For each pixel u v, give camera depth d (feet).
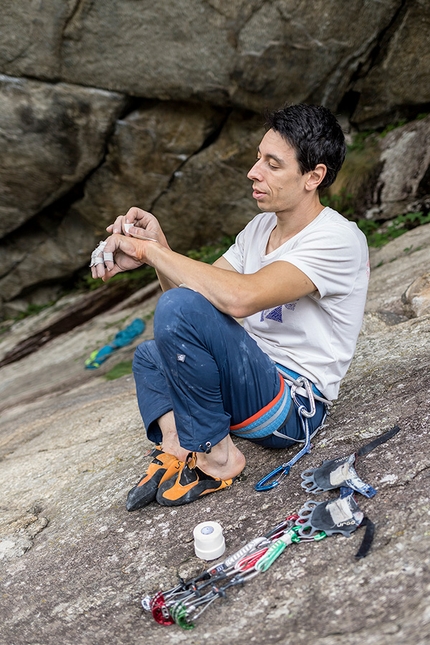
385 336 10.50
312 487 6.73
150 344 7.78
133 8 20.39
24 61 21.94
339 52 21.35
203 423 6.81
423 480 6.15
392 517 5.89
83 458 10.41
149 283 27.76
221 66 21.50
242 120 23.84
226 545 6.62
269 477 7.29
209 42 20.95
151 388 7.78
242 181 25.22
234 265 8.16
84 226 28.48
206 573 6.09
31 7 20.48
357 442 7.36
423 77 21.90
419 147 21.56
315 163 6.68
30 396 19.27
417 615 4.75
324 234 6.71
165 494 7.54
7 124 23.57
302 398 7.43
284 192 6.83
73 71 22.29
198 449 6.88
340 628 4.99
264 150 6.79
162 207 26.76
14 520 8.94
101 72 22.24
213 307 6.56
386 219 21.91
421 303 11.85
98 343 22.49
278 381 7.15
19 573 7.68
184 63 21.63
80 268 30.14
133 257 7.20
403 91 22.43
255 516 6.86
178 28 20.72
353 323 7.30
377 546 5.65
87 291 30.14
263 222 7.86
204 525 6.58
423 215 20.85
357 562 5.58
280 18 20.20
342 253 6.73
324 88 22.39
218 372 6.66
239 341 6.71
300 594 5.55
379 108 23.20
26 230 28.91
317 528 6.06
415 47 21.25
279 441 7.49
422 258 16.08
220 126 24.29
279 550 6.06
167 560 6.76
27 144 24.21
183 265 6.76
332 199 23.06
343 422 7.91
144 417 7.82
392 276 15.65
